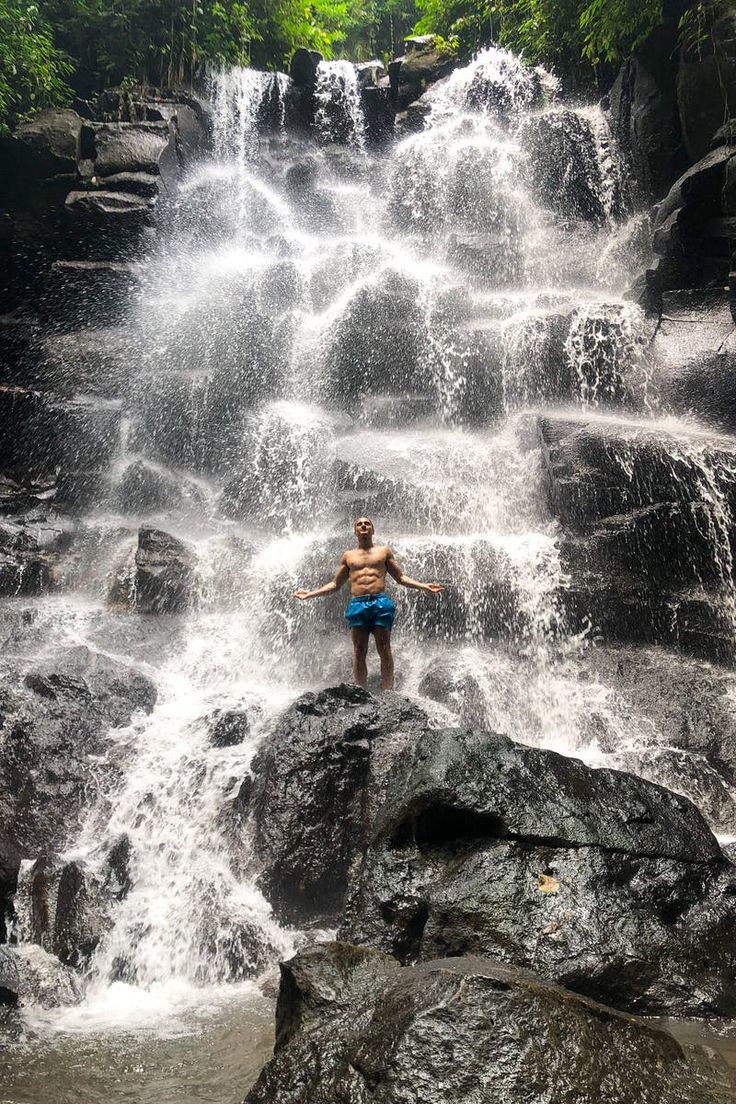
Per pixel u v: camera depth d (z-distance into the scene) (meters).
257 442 14.29
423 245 18.48
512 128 19.98
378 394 15.06
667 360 13.65
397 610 10.83
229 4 22.09
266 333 15.84
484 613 10.79
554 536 11.51
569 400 14.00
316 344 15.55
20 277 17.83
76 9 20.09
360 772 7.07
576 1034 3.44
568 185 18.80
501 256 17.66
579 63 20.12
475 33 22.44
